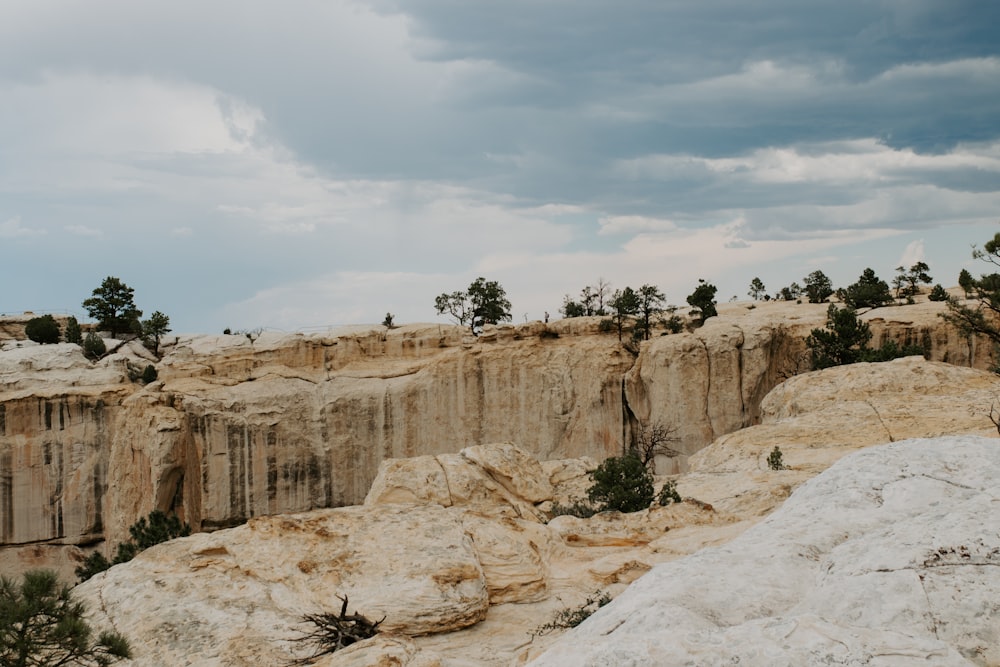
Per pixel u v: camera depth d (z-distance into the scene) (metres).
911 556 7.58
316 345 84.94
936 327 70.00
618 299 83.25
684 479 37.91
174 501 79.88
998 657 6.61
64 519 79.75
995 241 46.53
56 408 80.19
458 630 21.77
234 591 21.92
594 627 7.80
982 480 9.52
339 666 16.83
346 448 81.69
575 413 80.00
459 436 81.50
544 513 34.75
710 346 72.75
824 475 10.55
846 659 6.31
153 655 19.73
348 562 22.91
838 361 63.59
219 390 81.50
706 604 7.73
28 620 18.50
